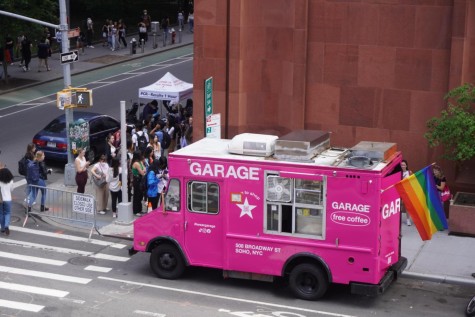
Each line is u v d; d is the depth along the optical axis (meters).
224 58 22.48
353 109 21.33
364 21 20.77
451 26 19.91
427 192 15.76
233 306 15.31
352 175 14.90
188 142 26.16
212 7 22.28
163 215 16.59
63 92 22.98
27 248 18.80
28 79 40.81
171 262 16.77
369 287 15.10
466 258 17.95
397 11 20.38
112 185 21.20
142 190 21.16
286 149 15.60
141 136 25.44
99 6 58.06
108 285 16.41
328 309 15.23
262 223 15.73
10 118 33.22
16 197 23.20
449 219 19.42
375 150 15.54
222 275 17.12
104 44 51.53
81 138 24.05
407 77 20.59
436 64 20.25
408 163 20.97
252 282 16.75
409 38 20.39
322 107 21.64
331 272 15.35
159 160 22.38
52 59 45.91
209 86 20.53
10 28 37.75
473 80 19.86
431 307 15.44
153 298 15.68
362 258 15.08
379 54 20.77
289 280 15.77
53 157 26.39
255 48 22.33
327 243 15.28
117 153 24.75
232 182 15.83
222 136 22.92
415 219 15.77
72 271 17.25
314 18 21.27
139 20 58.22
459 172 20.42
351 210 15.02
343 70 21.22
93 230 20.20
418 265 17.50
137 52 49.28
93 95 37.91
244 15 22.20
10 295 15.70
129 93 38.41
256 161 15.55
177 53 49.84
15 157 27.23
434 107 20.45
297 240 15.51
